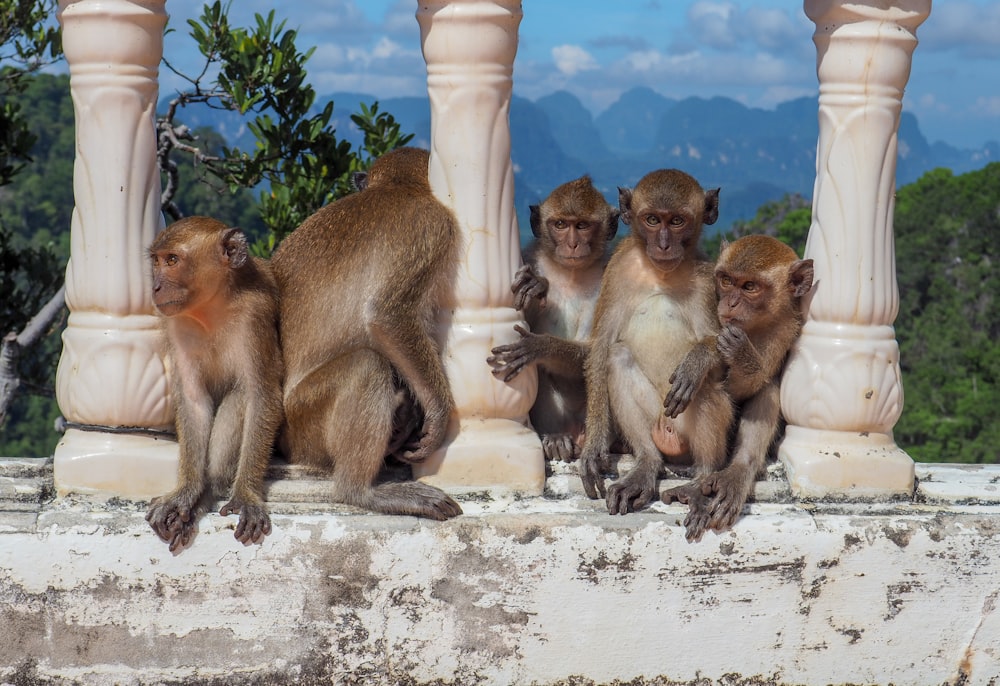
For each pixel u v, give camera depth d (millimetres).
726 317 5746
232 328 5430
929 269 50906
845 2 5406
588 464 5703
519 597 5238
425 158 6000
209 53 9320
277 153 9461
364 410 5359
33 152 36062
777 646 5340
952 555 5320
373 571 5176
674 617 5289
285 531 5137
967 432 39719
